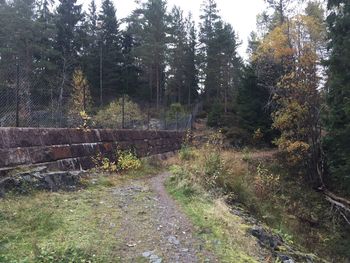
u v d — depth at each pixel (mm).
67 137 11328
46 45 40688
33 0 42469
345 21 17766
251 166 21000
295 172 22953
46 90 15828
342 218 17906
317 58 22828
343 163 19016
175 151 22578
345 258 14414
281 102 23859
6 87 11211
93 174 11305
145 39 46344
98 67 47625
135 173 13312
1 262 5012
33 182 8258
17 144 8969
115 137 15000
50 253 5305
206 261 5629
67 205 7645
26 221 6438
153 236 6418
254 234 7777
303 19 24453
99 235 6188
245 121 30562
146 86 51438
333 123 18516
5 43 35219
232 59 52344
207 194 9797
